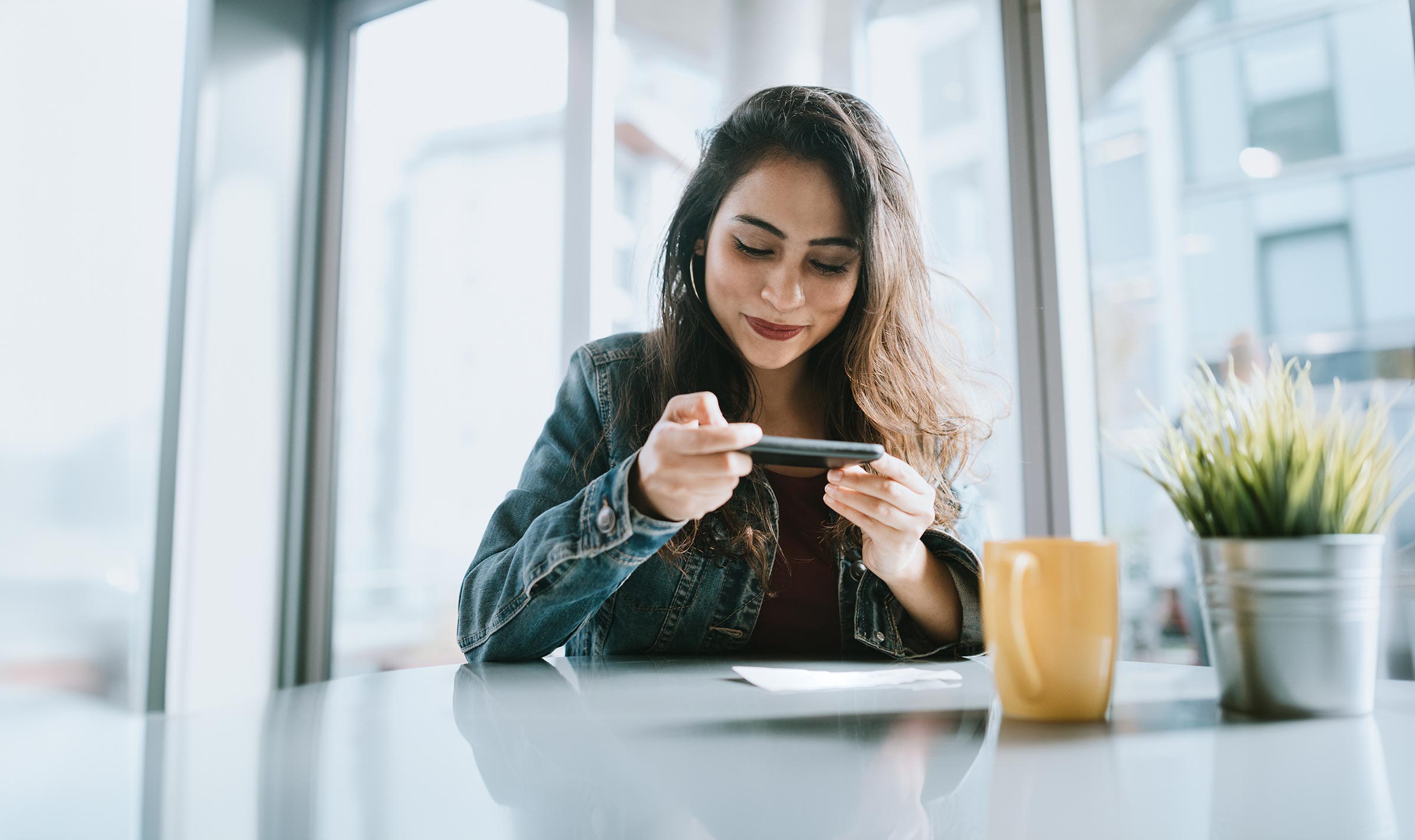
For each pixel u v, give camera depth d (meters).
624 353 1.15
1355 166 1.79
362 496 2.61
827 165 1.01
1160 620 1.90
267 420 2.56
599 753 0.46
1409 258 1.74
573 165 2.28
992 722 0.53
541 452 1.07
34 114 2.10
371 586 2.58
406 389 2.56
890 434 1.12
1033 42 2.00
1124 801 0.36
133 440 2.30
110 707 2.21
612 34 2.34
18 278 2.07
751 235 1.02
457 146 2.53
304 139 2.72
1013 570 0.54
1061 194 1.97
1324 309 1.81
